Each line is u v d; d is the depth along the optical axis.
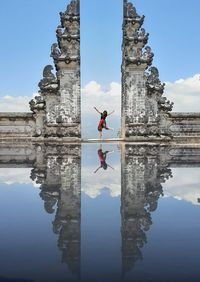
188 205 4.07
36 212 3.74
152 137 30.62
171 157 12.52
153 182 6.06
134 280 1.91
